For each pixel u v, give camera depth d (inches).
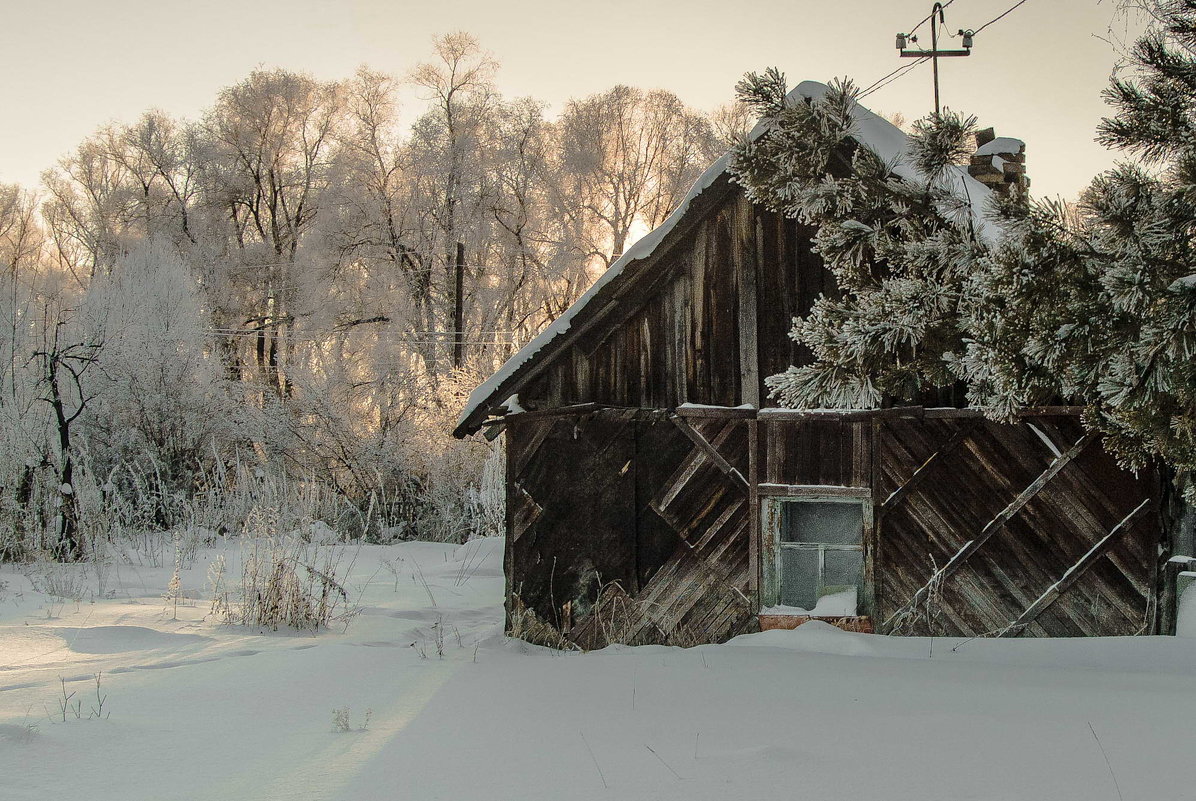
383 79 1550.2
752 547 370.9
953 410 355.3
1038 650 328.8
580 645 387.5
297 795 182.7
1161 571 337.7
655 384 390.3
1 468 762.2
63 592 521.7
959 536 354.0
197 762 207.3
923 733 212.2
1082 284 254.4
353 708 262.5
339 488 1025.5
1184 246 250.1
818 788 174.9
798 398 301.7
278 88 1610.5
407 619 471.5
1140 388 245.0
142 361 1019.9
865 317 287.9
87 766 204.1
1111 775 177.6
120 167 1863.9
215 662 337.1
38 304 999.6
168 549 756.6
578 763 198.2
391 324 1396.4
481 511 949.8
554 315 1546.5
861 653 329.1
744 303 384.2
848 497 362.9
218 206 1617.9
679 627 377.1
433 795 180.9
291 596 436.1
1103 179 257.0
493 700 266.5
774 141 311.1
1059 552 346.3
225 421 1050.7
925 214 296.8
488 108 1521.9
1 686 296.0
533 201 1510.8
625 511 386.6
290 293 1473.9
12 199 2169.0
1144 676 282.2
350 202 1466.5
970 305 272.5
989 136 537.6
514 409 409.7
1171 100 265.3
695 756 199.3
